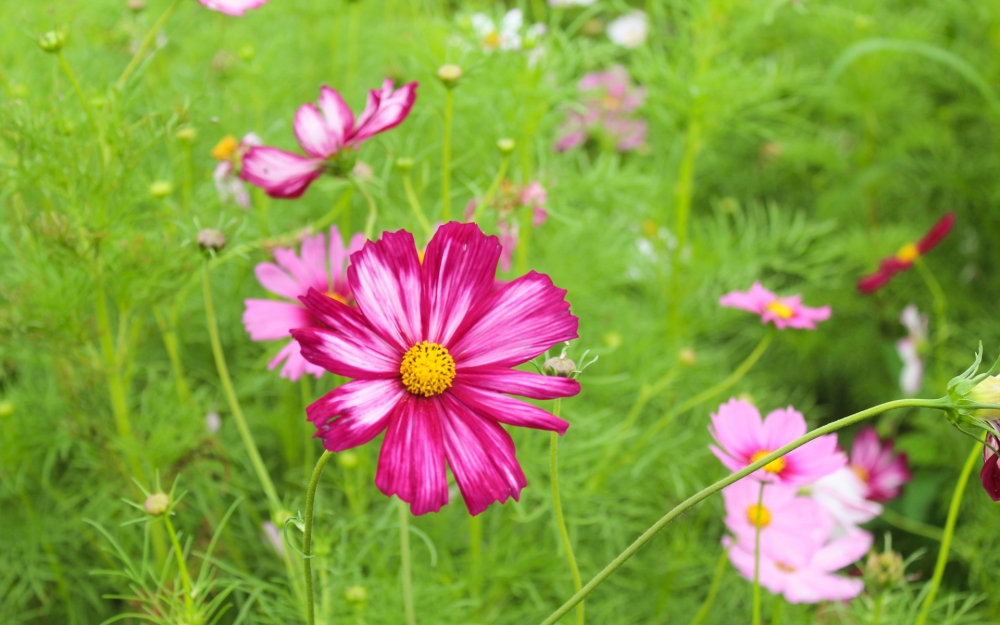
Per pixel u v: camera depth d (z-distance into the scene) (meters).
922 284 1.11
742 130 0.96
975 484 0.89
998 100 1.07
